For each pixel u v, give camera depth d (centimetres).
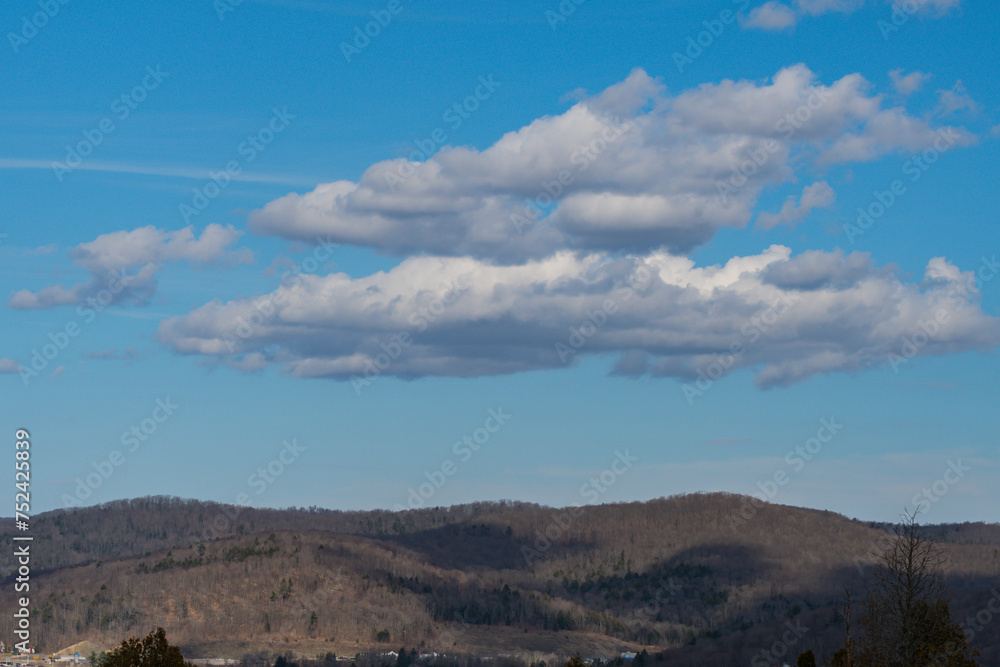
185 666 6650
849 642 5022
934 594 4972
